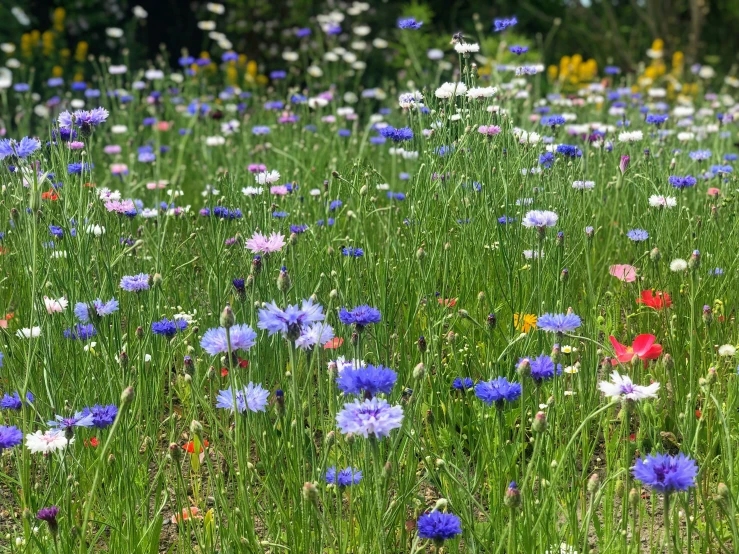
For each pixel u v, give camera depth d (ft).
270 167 19.84
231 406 7.79
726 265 12.89
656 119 17.47
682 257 13.16
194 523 8.09
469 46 14.40
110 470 9.27
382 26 43.86
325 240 13.79
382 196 18.16
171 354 10.30
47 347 9.75
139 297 10.31
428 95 15.38
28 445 7.73
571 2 49.60
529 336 10.53
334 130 21.97
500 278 12.82
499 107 15.01
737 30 50.70
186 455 10.19
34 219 8.64
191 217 16.48
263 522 8.62
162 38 46.19
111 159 23.73
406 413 8.19
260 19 42.63
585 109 25.61
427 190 12.64
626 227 15.06
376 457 6.92
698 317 11.85
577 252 13.43
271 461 9.34
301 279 11.85
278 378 11.17
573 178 14.11
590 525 8.91
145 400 9.86
